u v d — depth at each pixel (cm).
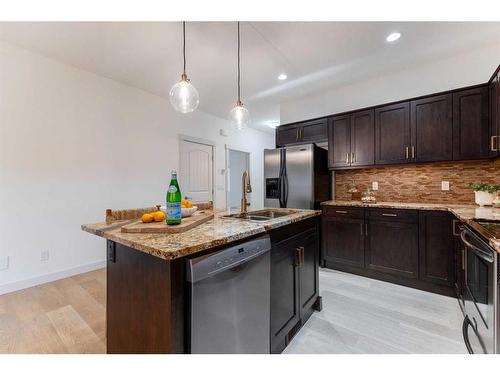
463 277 193
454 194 285
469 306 172
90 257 307
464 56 277
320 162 342
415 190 309
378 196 335
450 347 163
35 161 266
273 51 268
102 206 319
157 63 290
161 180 390
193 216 166
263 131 645
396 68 310
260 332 138
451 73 285
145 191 368
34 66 265
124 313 123
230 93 388
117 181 335
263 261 140
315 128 362
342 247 307
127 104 347
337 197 368
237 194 641
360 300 234
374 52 272
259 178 637
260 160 639
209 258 107
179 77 327
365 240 289
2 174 245
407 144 283
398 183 321
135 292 116
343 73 324
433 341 170
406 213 262
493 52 262
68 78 291
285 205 343
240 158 629
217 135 504
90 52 266
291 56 279
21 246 256
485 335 137
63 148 286
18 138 255
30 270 262
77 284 267
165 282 101
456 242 227
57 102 282
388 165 299
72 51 264
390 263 272
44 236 271
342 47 261
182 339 102
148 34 235
